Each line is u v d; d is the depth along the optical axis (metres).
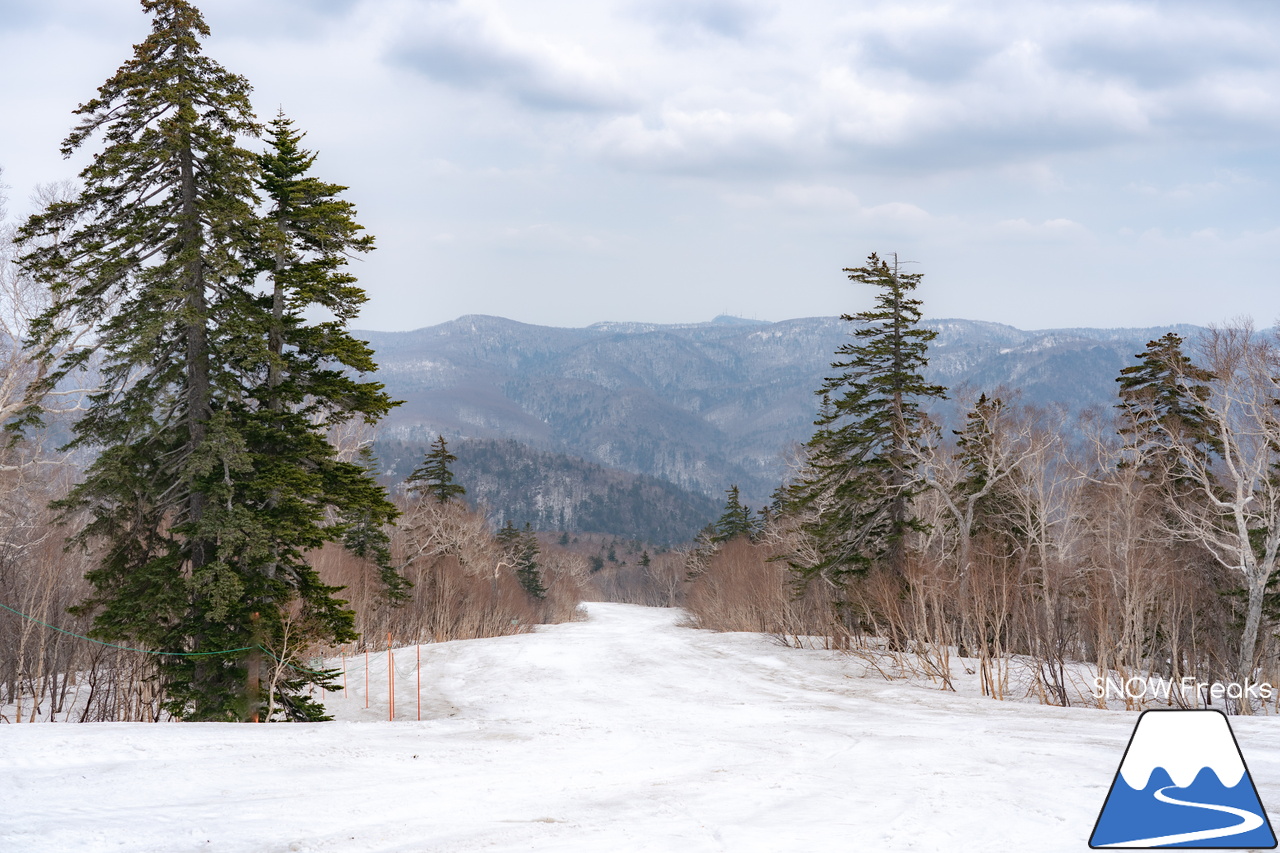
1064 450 45.03
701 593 73.75
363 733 15.65
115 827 8.12
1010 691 27.38
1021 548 40.62
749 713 21.91
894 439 38.44
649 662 36.44
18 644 31.05
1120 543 35.34
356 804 9.55
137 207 21.61
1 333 29.31
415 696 28.94
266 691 21.86
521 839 8.06
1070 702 25.55
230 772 11.03
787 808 9.55
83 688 34.59
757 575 56.47
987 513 43.22
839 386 39.53
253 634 20.62
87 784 9.93
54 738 12.31
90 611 21.34
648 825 8.70
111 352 20.28
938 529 44.09
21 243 21.20
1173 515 36.59
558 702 25.89
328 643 23.78
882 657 34.38
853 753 14.12
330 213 23.83
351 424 41.41
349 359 22.95
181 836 7.93
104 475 19.88
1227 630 36.53
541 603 103.12
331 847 7.72
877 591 35.41
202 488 20.75
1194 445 35.91
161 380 20.92
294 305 23.02
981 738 15.38
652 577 166.50
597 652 40.94
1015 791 10.13
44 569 29.53
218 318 21.59
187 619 20.92
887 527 38.78
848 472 39.66
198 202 21.78
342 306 23.94
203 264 21.73
